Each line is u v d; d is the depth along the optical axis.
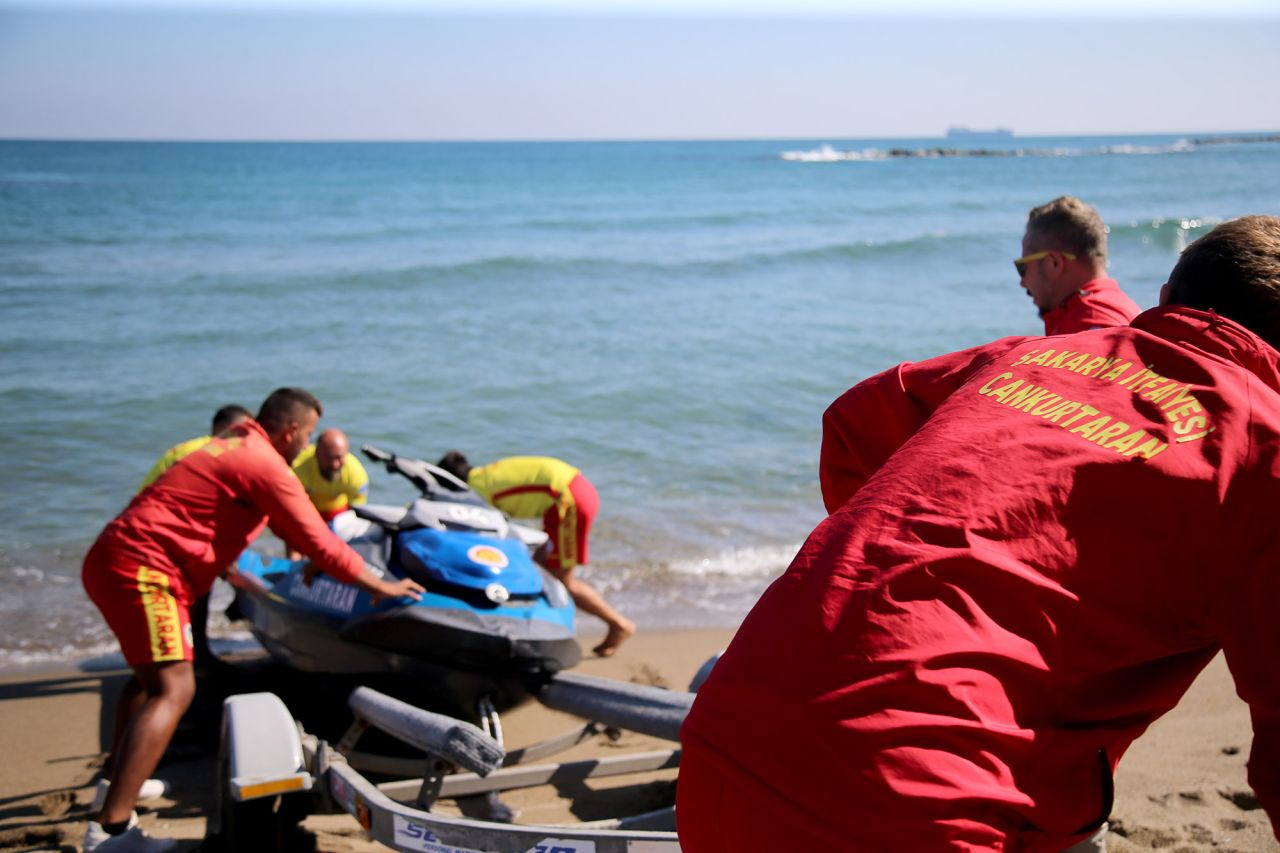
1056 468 1.68
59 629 7.00
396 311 20.19
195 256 29.09
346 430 12.08
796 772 1.59
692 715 1.77
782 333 18.33
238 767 3.70
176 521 4.51
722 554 8.58
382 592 4.71
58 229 36.59
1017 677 1.59
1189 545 1.60
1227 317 1.84
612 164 137.62
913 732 1.54
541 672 4.81
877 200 61.12
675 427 12.48
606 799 4.71
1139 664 1.69
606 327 18.81
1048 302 4.36
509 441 11.80
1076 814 1.65
